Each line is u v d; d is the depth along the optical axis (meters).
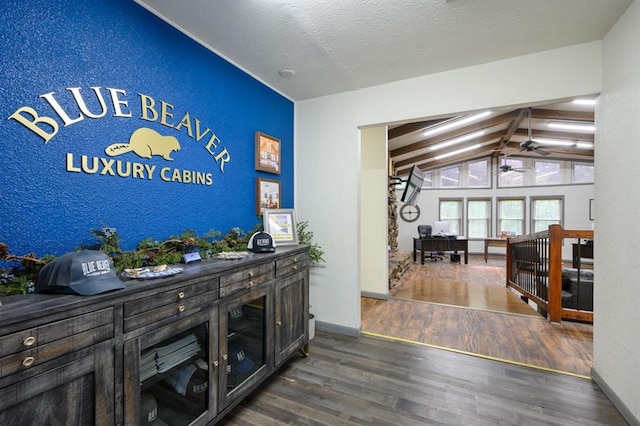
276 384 2.21
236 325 1.95
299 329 2.53
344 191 3.16
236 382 1.86
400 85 2.87
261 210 2.84
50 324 0.99
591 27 2.02
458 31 2.07
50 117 1.39
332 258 3.22
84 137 1.52
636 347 1.72
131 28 1.73
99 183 1.58
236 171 2.57
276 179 3.09
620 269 1.89
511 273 5.16
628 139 1.81
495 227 10.35
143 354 1.37
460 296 4.70
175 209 2.01
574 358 2.58
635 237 1.73
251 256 2.10
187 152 2.10
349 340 2.98
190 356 1.59
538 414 1.87
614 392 1.95
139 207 1.78
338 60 2.48
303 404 1.97
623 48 1.86
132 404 1.24
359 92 3.07
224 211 2.44
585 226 9.15
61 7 1.43
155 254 1.77
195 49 2.16
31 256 1.27
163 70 1.92
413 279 6.14
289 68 2.63
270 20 1.95
